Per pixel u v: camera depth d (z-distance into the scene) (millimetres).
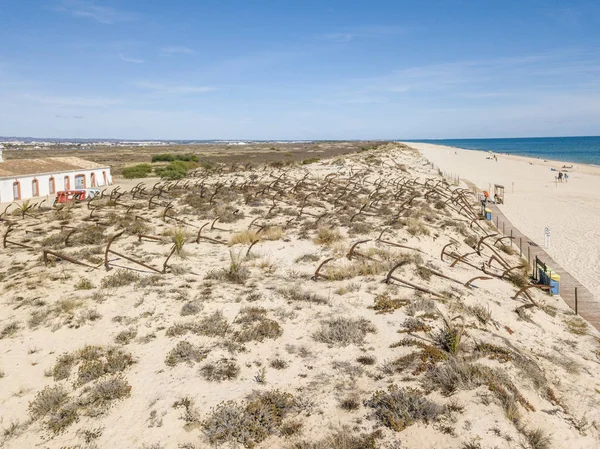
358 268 13469
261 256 15242
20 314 9875
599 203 36031
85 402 6711
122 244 16516
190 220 21719
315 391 6926
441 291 11812
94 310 9961
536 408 6582
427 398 6391
